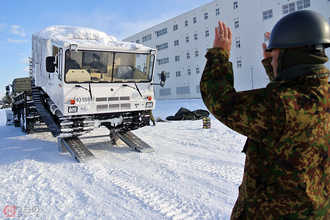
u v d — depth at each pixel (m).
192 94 35.94
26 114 10.33
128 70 6.95
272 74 1.80
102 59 6.59
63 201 3.74
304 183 1.08
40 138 9.54
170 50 38.81
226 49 1.38
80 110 6.29
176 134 9.13
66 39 6.97
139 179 4.58
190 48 35.66
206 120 9.99
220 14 31.47
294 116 1.04
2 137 10.08
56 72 6.56
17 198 3.88
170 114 17.72
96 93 6.48
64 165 5.68
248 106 1.14
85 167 5.40
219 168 5.03
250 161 1.26
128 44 7.04
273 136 1.10
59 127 6.55
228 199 3.63
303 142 1.06
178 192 3.93
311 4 23.86
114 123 7.07
